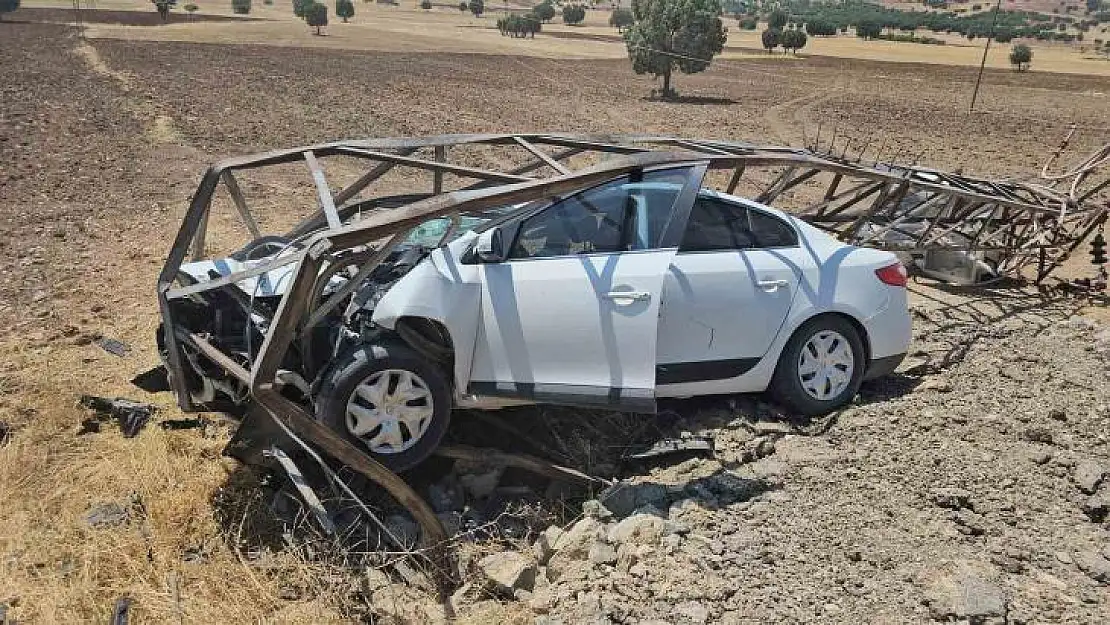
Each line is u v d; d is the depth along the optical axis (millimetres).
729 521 4758
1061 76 59031
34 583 4352
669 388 5562
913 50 95250
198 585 4371
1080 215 9289
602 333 5172
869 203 12984
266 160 6172
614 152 6770
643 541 4551
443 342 5199
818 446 5527
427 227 6152
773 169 16391
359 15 152625
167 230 11047
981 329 7699
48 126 19844
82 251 10047
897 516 4820
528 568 4480
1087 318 8203
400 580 4578
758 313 5633
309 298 4938
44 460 5391
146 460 5391
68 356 6980
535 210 5359
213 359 4977
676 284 5430
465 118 25359
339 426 4844
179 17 105125
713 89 41594
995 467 5270
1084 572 4379
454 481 5328
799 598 4164
